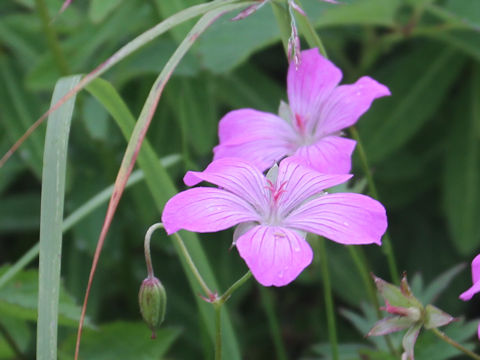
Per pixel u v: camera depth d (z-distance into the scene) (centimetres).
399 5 28
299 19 20
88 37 28
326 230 17
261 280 16
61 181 18
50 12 30
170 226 17
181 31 26
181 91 27
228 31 27
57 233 17
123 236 30
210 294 18
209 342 23
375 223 17
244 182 18
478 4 29
